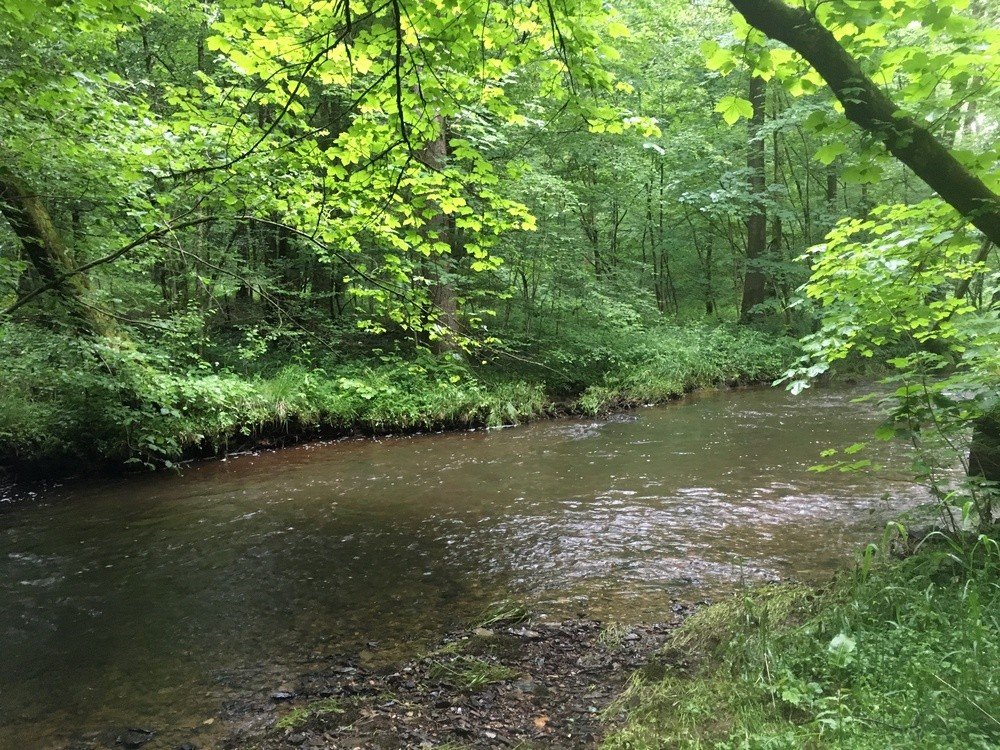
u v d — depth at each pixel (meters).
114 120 5.99
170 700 3.70
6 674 4.05
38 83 5.39
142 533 6.75
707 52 3.29
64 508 7.75
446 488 8.25
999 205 2.78
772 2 2.80
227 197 5.61
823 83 3.25
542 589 5.11
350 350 14.06
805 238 22.78
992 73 3.02
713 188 19.36
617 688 3.61
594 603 4.81
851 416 12.07
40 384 8.96
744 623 4.12
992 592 3.65
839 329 4.44
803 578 5.03
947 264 4.36
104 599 5.14
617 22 3.81
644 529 6.39
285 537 6.54
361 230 5.72
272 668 4.04
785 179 23.14
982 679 2.81
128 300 10.64
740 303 25.22
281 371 12.51
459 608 4.84
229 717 3.51
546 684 3.70
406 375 12.99
